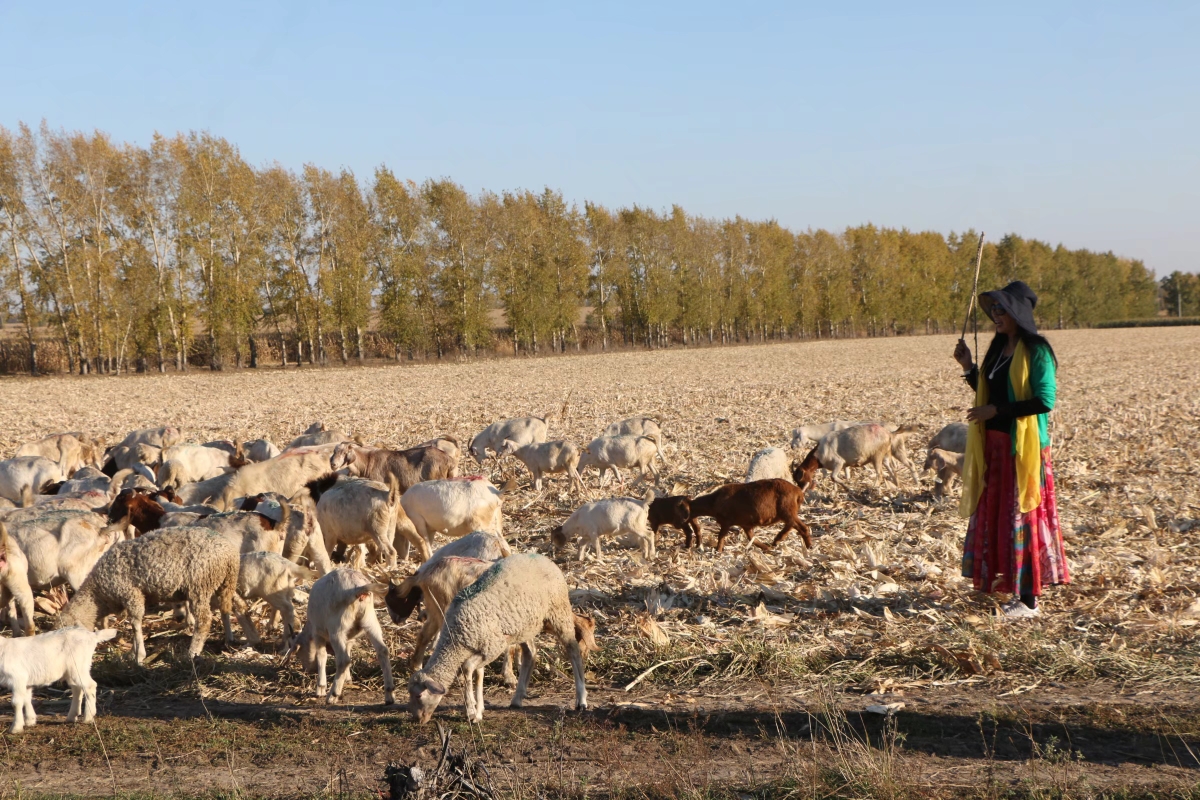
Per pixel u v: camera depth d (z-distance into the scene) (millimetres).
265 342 82250
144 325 66438
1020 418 9391
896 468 19859
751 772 6395
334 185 75125
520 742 7152
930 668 8359
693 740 7004
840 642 9195
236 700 8586
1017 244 137750
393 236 78250
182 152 68062
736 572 11969
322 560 11867
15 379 59500
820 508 16219
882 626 9586
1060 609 9922
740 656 8680
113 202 66500
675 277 99125
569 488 19594
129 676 9227
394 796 5465
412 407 37312
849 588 10789
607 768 6570
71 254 64062
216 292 67875
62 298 64500
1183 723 6938
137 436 22594
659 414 32594
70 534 10969
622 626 10008
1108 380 43594
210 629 10719
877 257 121750
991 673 8219
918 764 6410
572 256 86062
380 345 85625
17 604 10258
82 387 51688
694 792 5961
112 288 63812
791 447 22594
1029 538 9477
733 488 13375
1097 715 7168
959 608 10062
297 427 30844
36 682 7816
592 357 80062
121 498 11695
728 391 42406
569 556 13406
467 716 7691
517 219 83000
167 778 6797
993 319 9719
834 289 116938
